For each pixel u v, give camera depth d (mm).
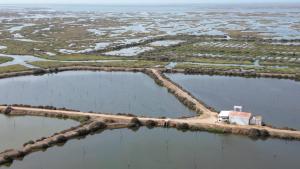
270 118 115750
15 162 86625
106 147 94938
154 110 123062
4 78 169000
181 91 142750
